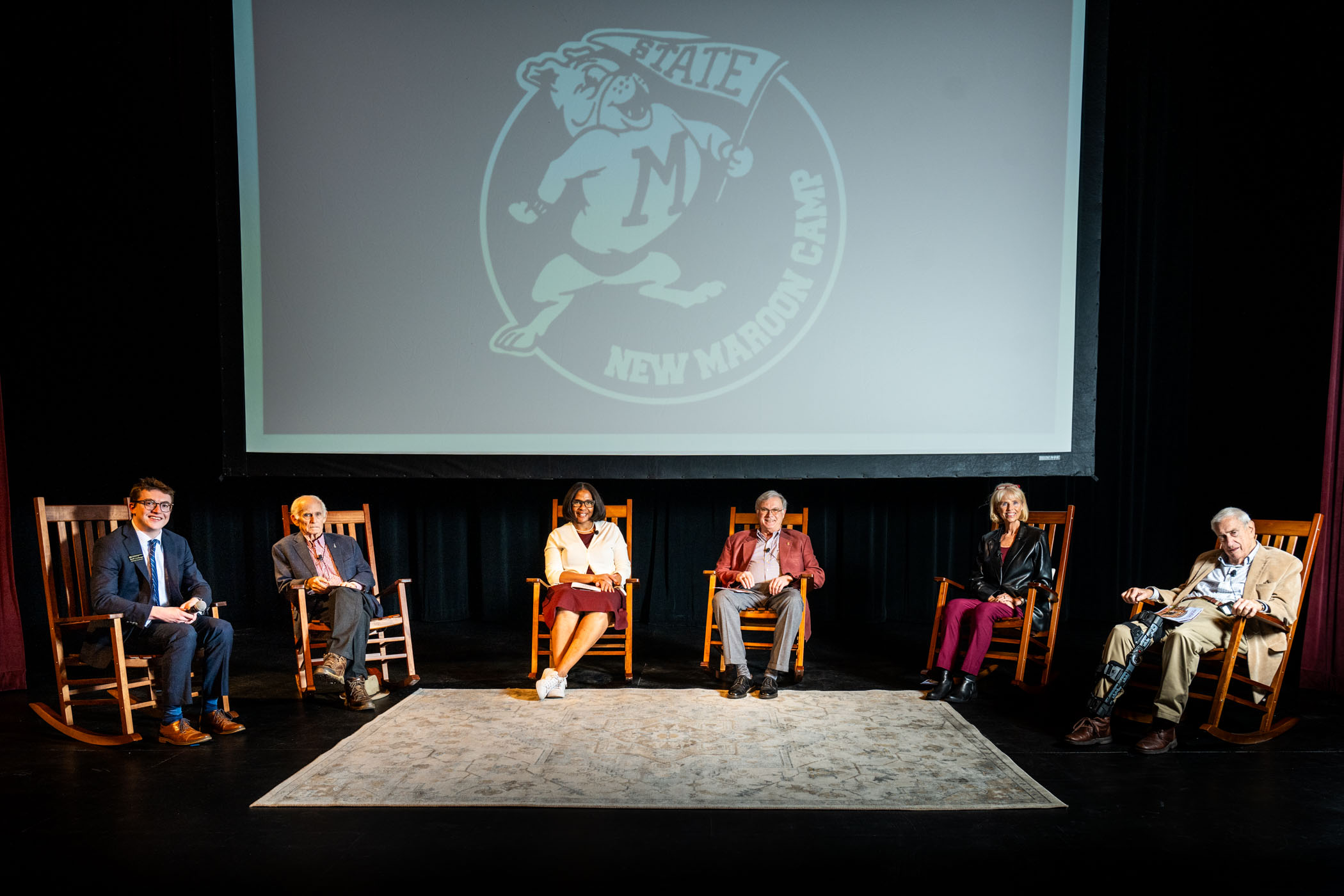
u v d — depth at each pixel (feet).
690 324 12.75
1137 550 14.65
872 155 12.67
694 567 14.96
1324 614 10.88
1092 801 7.40
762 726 9.29
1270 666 9.12
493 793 7.48
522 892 5.95
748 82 12.61
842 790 7.54
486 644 13.28
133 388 13.71
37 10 12.60
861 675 11.59
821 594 15.20
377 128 12.54
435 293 12.66
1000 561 11.08
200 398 14.12
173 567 9.62
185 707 10.20
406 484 14.80
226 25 12.48
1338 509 10.82
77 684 9.08
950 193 12.72
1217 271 13.73
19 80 12.55
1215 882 6.09
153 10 13.37
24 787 7.73
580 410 12.80
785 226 12.71
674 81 12.60
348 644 9.91
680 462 12.82
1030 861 6.37
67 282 13.12
